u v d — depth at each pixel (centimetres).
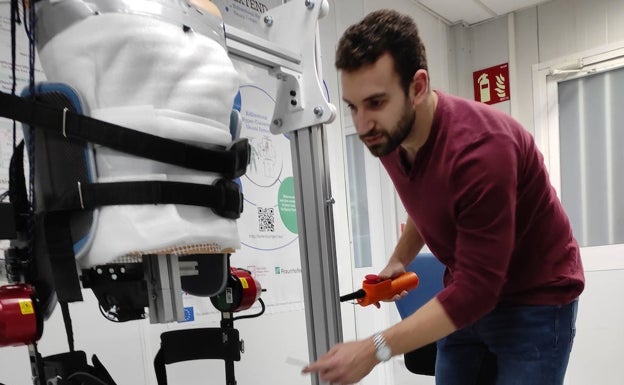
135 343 138
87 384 67
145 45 59
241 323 171
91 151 59
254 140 180
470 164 83
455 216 89
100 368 75
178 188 61
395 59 81
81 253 61
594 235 263
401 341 76
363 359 73
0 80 118
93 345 129
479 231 81
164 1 62
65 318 69
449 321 78
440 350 131
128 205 59
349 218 227
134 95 60
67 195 60
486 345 116
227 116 70
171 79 61
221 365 162
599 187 262
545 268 101
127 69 59
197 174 65
